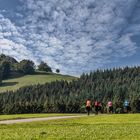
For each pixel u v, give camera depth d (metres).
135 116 55.88
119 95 188.25
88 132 29.52
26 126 37.88
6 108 152.25
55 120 48.78
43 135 26.94
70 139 24.69
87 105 65.25
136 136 26.58
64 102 155.12
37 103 153.50
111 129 32.88
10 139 24.55
